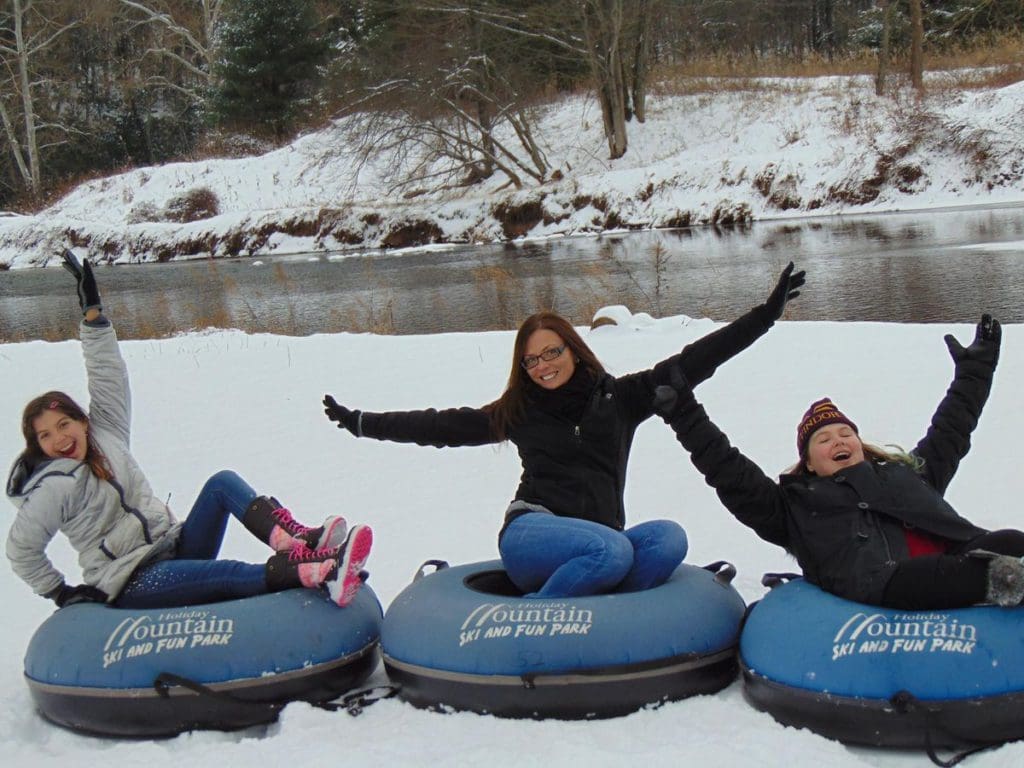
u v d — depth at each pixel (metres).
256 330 15.73
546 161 32.44
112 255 35.84
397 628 3.54
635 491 5.71
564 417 3.86
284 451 7.14
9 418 8.59
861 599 3.24
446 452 6.86
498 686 3.30
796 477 3.65
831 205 26.67
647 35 31.62
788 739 3.00
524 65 32.59
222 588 3.75
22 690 3.86
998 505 4.95
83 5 47.03
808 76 33.19
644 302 15.52
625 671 3.27
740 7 37.47
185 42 49.91
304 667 3.48
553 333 3.78
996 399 6.72
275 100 41.38
